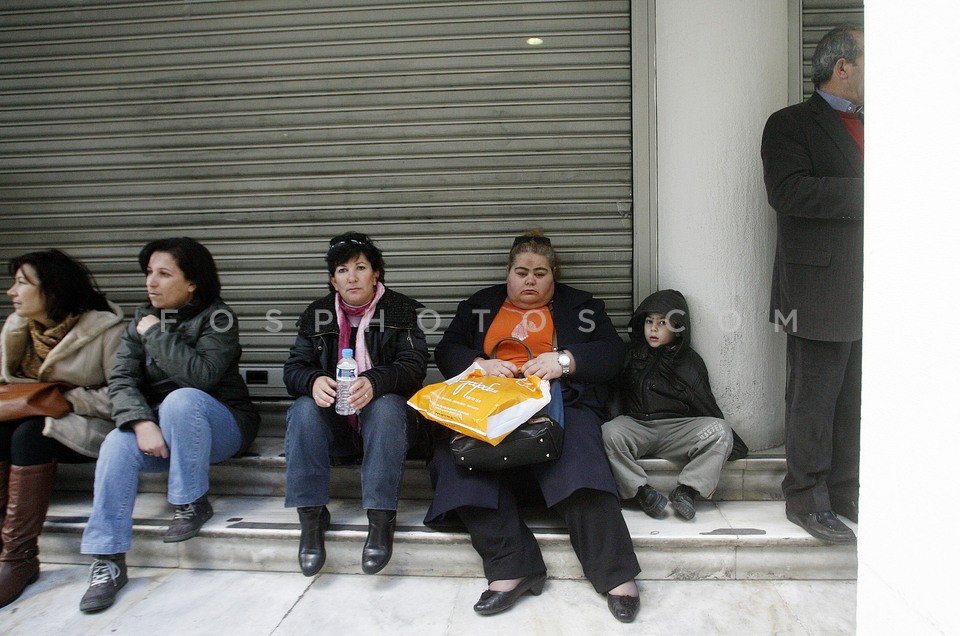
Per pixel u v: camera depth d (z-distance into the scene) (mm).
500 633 2447
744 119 3270
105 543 2709
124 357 3072
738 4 3236
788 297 2826
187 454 2873
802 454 2822
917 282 1526
